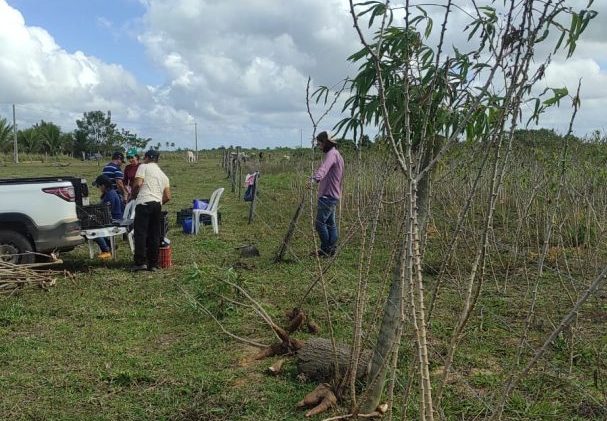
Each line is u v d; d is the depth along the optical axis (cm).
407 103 244
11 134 6034
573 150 839
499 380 425
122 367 468
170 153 7606
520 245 837
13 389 431
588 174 823
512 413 381
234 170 2083
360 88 296
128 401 413
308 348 441
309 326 542
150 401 412
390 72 286
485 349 492
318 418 379
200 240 1075
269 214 1377
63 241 792
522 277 724
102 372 454
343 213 1068
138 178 817
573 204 778
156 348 516
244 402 404
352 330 538
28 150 6256
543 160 697
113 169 1078
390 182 530
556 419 373
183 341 530
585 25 213
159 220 830
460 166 481
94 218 898
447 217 771
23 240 767
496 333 531
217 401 407
